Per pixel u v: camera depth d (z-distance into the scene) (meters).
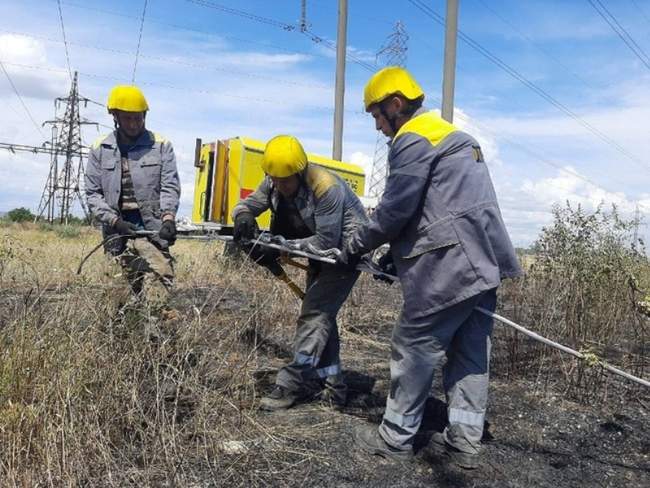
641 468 3.59
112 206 4.60
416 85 3.40
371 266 3.78
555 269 6.62
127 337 3.61
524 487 3.25
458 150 3.24
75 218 23.48
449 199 3.21
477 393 3.45
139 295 4.08
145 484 2.93
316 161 11.87
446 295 3.21
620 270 6.50
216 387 3.68
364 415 4.07
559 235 6.84
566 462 3.59
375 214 3.30
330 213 3.79
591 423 4.16
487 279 3.19
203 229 4.62
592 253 6.70
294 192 3.86
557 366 5.23
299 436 3.61
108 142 4.63
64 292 4.20
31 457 2.91
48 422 3.01
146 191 4.62
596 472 3.49
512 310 6.55
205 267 7.43
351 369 5.16
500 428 4.01
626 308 6.27
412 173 3.17
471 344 3.45
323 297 4.01
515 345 5.23
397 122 3.41
